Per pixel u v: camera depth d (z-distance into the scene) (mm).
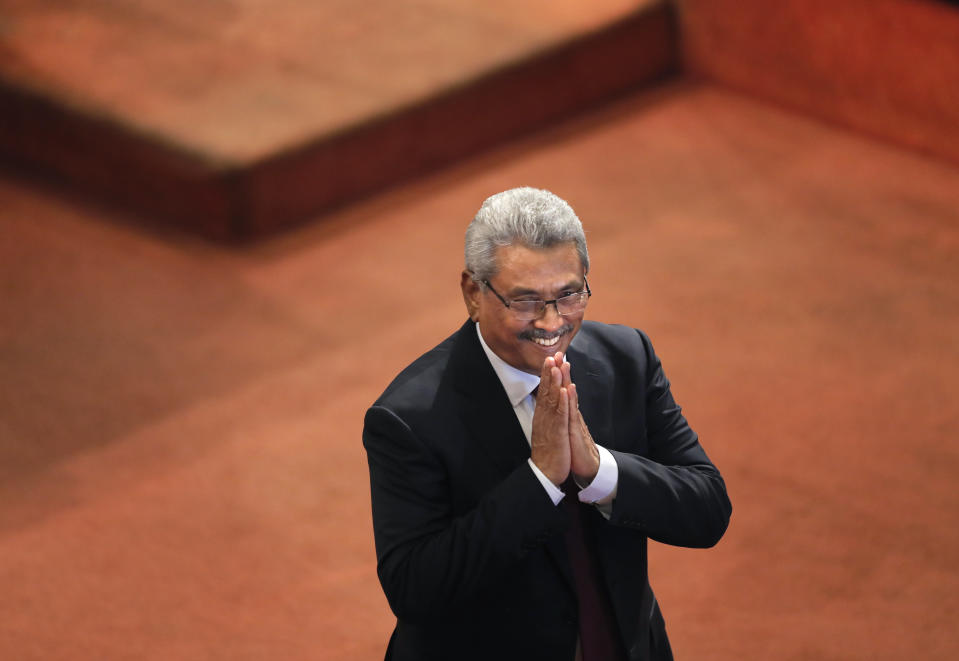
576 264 8352
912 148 24766
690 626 14320
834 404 17953
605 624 9109
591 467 8602
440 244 22781
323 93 24578
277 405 18688
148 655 14297
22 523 16406
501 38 26188
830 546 15406
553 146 25703
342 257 22500
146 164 23375
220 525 16281
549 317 8305
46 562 15727
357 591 15172
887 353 19062
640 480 8750
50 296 21500
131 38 26828
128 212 23984
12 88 24797
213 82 25094
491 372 8969
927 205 23109
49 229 23453
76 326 20688
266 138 23156
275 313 20984
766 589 14812
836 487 16359
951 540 15430
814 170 24344
